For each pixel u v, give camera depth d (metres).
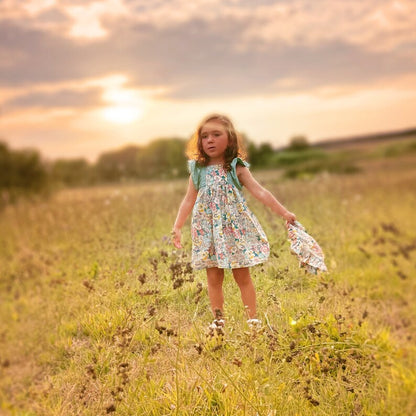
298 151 27.56
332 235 6.13
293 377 2.87
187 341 3.22
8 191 13.55
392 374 2.96
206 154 3.58
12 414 3.04
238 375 2.76
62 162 15.73
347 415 2.67
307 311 3.44
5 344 4.00
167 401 2.67
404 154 24.70
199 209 3.51
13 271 5.98
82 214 7.86
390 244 6.51
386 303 4.51
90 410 2.75
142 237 5.48
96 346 3.26
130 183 11.85
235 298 3.74
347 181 13.06
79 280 4.65
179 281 3.32
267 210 5.99
